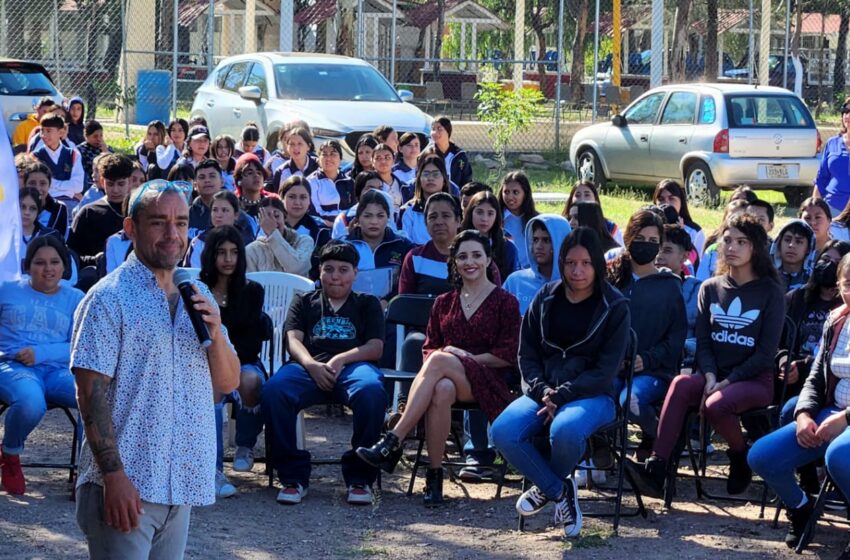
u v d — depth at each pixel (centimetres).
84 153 1521
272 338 743
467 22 4475
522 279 786
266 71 1764
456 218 819
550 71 5200
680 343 706
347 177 1206
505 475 731
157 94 2583
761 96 1781
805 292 719
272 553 585
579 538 611
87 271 939
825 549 604
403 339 795
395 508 666
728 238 679
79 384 385
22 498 655
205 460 401
